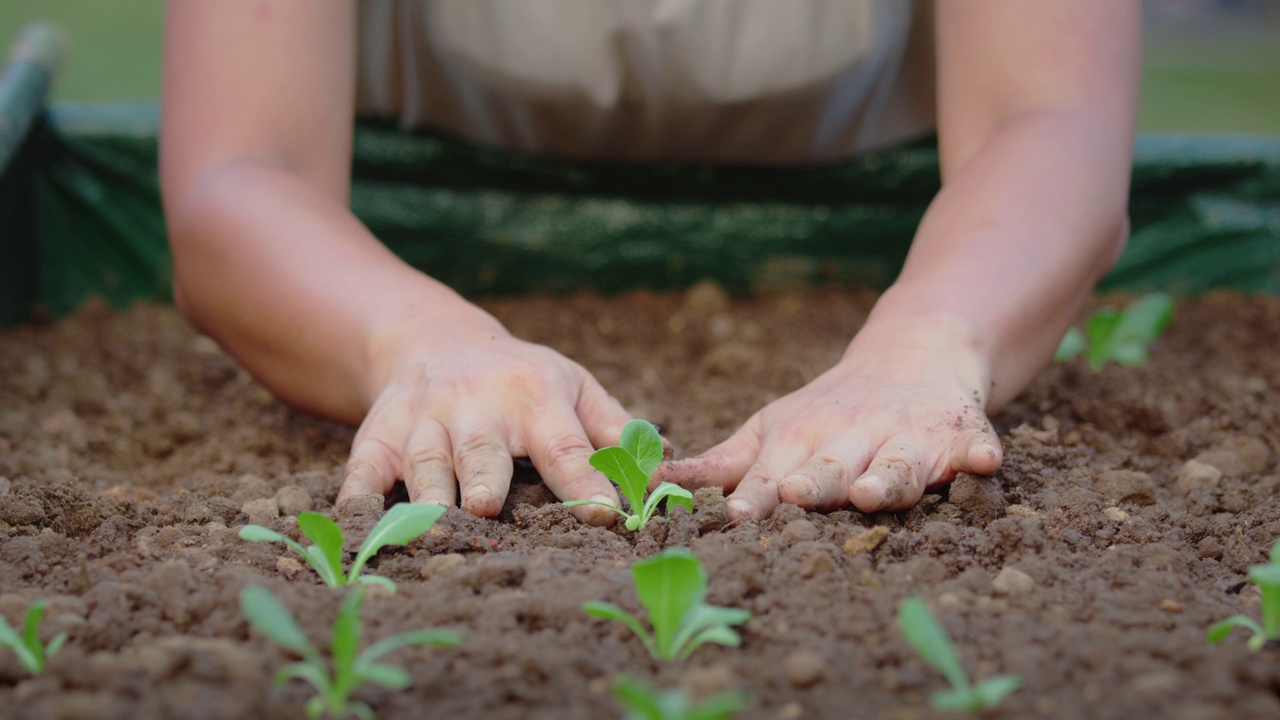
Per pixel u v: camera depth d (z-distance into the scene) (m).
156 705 0.98
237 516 1.18
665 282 1.75
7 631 1.02
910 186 1.71
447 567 1.09
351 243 1.28
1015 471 1.21
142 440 1.37
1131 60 1.32
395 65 1.59
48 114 1.66
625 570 1.09
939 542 1.11
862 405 1.18
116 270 1.71
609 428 1.20
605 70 1.54
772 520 1.13
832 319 1.63
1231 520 1.18
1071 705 0.99
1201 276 1.75
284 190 1.29
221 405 1.45
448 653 1.02
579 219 1.72
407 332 1.23
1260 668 1.00
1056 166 1.27
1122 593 1.07
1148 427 1.34
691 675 1.00
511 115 1.60
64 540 1.14
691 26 1.51
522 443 1.18
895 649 1.02
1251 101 4.02
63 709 0.97
